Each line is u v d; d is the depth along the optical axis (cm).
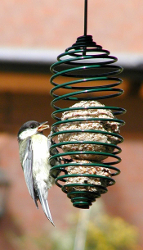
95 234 1179
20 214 1435
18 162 1450
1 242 1381
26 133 902
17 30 1358
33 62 1152
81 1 1487
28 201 1454
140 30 1367
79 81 631
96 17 1433
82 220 1218
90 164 620
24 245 1316
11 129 1274
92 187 625
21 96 1273
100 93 1211
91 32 1383
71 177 634
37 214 1444
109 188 1484
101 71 1073
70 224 1266
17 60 1151
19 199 1452
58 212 1427
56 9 1455
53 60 1155
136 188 1483
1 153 1425
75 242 1191
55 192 1455
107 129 641
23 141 889
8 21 1392
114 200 1470
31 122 911
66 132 626
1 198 1427
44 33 1362
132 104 1276
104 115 638
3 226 1415
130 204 1464
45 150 846
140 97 1273
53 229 1355
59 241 1213
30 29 1362
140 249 1312
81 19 1431
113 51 1284
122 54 1209
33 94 1271
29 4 1466
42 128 902
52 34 1360
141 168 1491
